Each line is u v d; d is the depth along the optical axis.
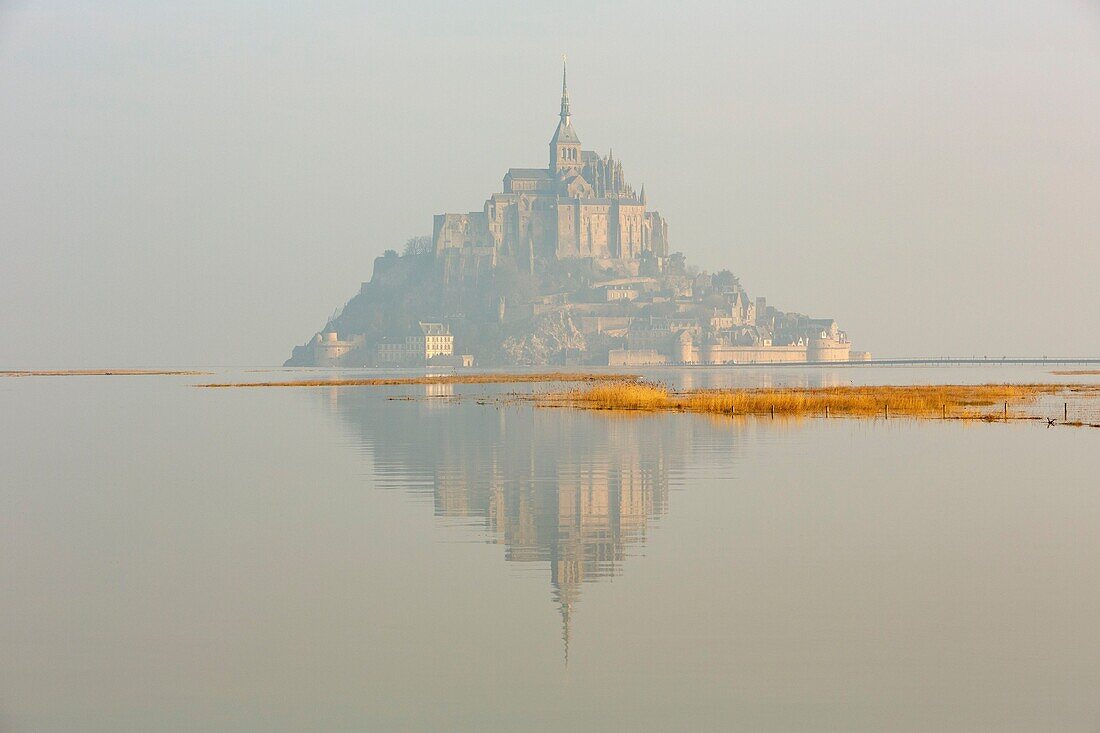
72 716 91.12
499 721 89.56
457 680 98.12
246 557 147.38
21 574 138.25
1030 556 144.62
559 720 89.69
